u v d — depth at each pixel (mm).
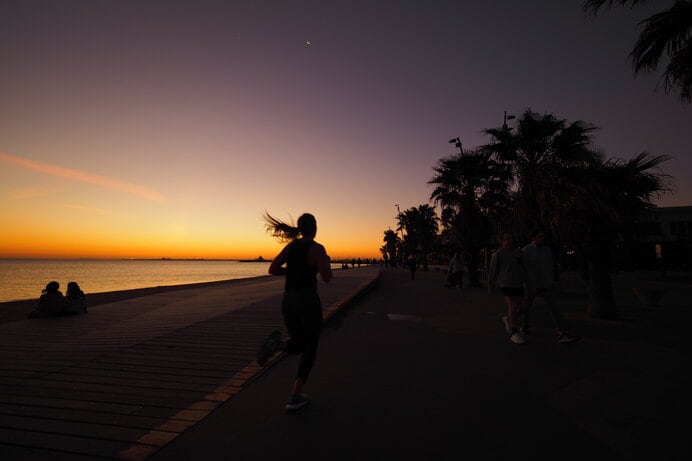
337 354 5766
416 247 57188
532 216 11570
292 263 3656
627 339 6664
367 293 15977
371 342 6605
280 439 3021
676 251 36719
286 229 3787
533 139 12039
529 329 7441
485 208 20078
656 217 8969
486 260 27875
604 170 8883
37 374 4613
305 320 3570
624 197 8617
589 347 6090
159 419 3373
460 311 10555
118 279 71000
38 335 6949
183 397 3902
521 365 5094
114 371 4750
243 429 3209
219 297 13930
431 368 4984
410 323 8570
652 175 8531
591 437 3039
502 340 6688
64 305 9328
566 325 8031
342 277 25219
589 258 9195
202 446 2910
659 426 3234
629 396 3928
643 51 7352
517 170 12500
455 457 2740
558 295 14445
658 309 10422
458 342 6555
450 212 21266
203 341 6414
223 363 5113
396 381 4465
